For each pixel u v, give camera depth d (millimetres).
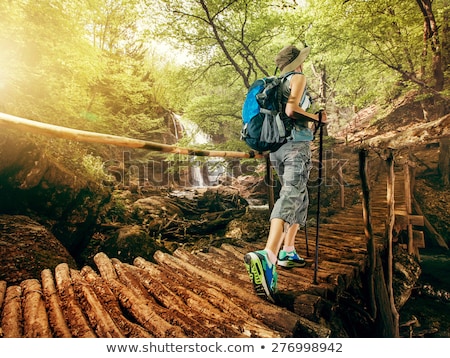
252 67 8227
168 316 1499
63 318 1357
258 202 11344
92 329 1314
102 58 7098
